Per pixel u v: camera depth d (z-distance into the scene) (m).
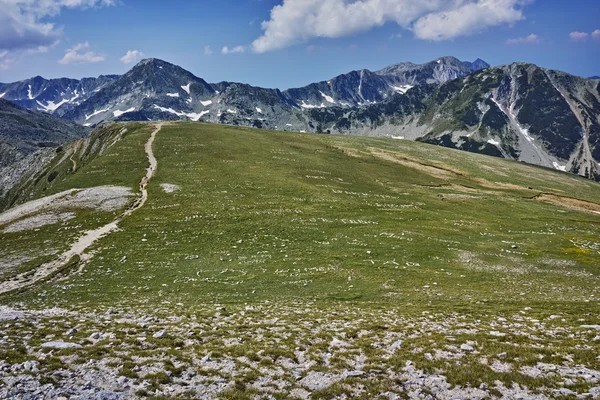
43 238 53.41
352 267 46.31
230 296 36.22
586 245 65.00
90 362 16.50
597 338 20.05
